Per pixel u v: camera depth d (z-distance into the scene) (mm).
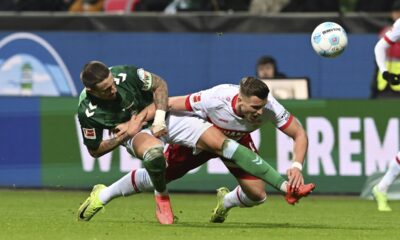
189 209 36406
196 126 26359
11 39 49125
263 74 47844
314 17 48000
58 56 48969
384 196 37062
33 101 44406
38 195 42219
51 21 48906
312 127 43312
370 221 31250
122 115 26109
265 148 43156
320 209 37406
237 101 26219
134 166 43469
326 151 43188
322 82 48000
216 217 29422
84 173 44000
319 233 25234
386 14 48219
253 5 55688
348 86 48000
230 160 25938
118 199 41531
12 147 44625
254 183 27641
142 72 26406
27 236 23484
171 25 48500
